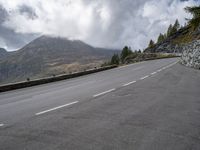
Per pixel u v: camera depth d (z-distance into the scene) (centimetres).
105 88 1226
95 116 639
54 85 1680
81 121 593
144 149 414
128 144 437
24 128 549
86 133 500
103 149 414
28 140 465
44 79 1942
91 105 788
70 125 561
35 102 929
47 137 480
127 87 1214
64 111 712
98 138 469
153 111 689
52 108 770
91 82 1634
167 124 562
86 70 2653
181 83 1318
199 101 833
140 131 510
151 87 1182
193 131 513
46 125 568
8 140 468
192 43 2739
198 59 2323
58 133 504
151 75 1828
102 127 539
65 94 1103
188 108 727
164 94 974
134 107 743
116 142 446
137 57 8750
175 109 713
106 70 3069
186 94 973
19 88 1678
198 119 607
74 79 2091
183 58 3152
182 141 454
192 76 1678
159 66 2944
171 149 416
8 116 689
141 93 1007
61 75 2166
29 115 684
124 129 523
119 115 646
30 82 1791
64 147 426
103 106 765
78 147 425
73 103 839
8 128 554
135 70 2525
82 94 1057
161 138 468
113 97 930
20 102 966
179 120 596
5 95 1298
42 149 419
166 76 1708
